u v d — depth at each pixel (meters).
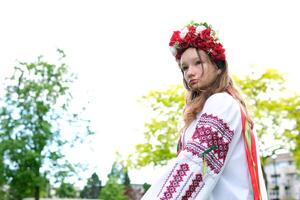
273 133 19.50
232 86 2.27
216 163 2.02
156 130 20.34
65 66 30.31
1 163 27.17
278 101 19.41
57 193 30.52
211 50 2.19
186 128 2.29
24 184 27.53
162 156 20.38
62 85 29.92
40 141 28.22
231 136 2.08
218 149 2.04
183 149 2.06
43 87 29.33
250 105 2.33
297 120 19.53
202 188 1.98
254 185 2.06
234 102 2.16
